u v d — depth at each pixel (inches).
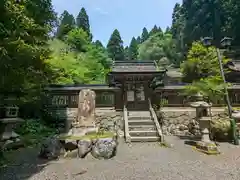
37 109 511.2
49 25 399.2
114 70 540.4
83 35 1167.6
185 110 548.4
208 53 671.8
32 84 373.1
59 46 853.8
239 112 446.0
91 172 221.6
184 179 198.1
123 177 205.0
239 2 1144.2
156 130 419.5
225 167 236.2
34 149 335.0
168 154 301.4
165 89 568.4
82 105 372.2
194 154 300.0
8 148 320.2
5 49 226.4
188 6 1573.6
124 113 494.6
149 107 533.0
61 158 281.1
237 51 1123.3
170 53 1658.5
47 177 204.7
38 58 342.6
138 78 558.9
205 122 331.9
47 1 418.9
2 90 329.7
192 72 712.4
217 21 1301.7
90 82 832.9
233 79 793.6
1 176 206.7
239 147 342.6
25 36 295.1
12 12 237.5
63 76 692.7
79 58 948.0
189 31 1469.0
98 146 285.7
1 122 327.6
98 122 508.4
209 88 445.4
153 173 217.0
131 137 390.6
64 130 490.0
